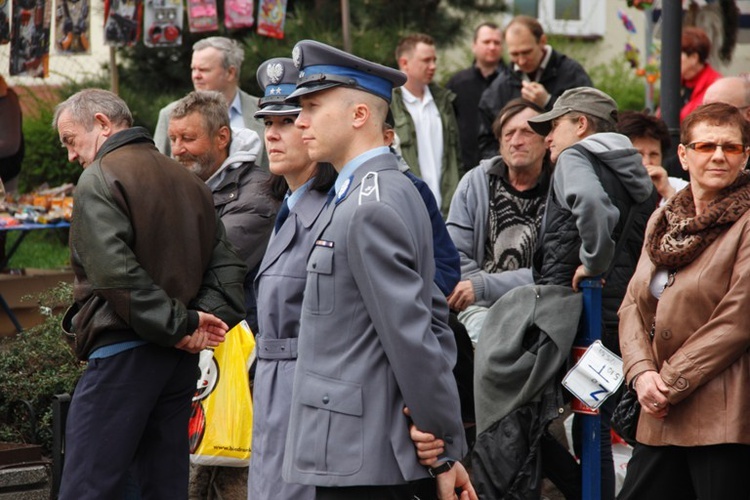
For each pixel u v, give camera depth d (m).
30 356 8.39
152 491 6.24
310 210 5.61
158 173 6.07
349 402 4.60
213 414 6.75
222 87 9.54
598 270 6.56
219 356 6.82
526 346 6.75
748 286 5.20
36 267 13.36
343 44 12.93
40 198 11.19
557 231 6.77
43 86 15.77
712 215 5.34
